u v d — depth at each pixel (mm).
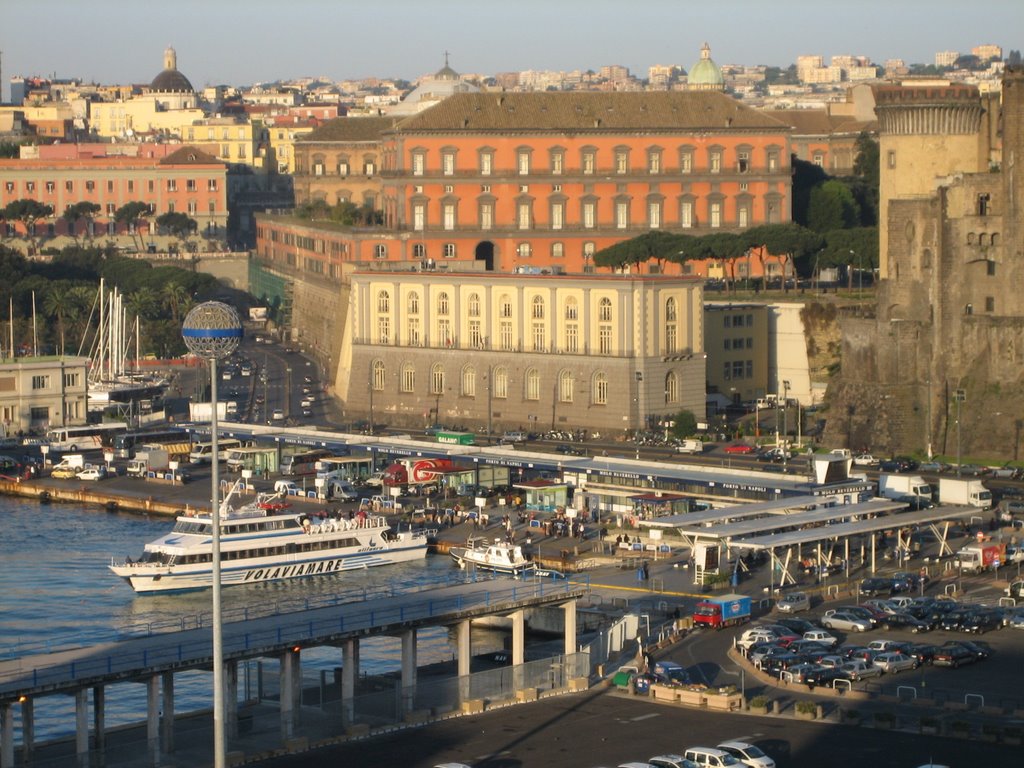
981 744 180625
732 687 198125
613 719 190375
